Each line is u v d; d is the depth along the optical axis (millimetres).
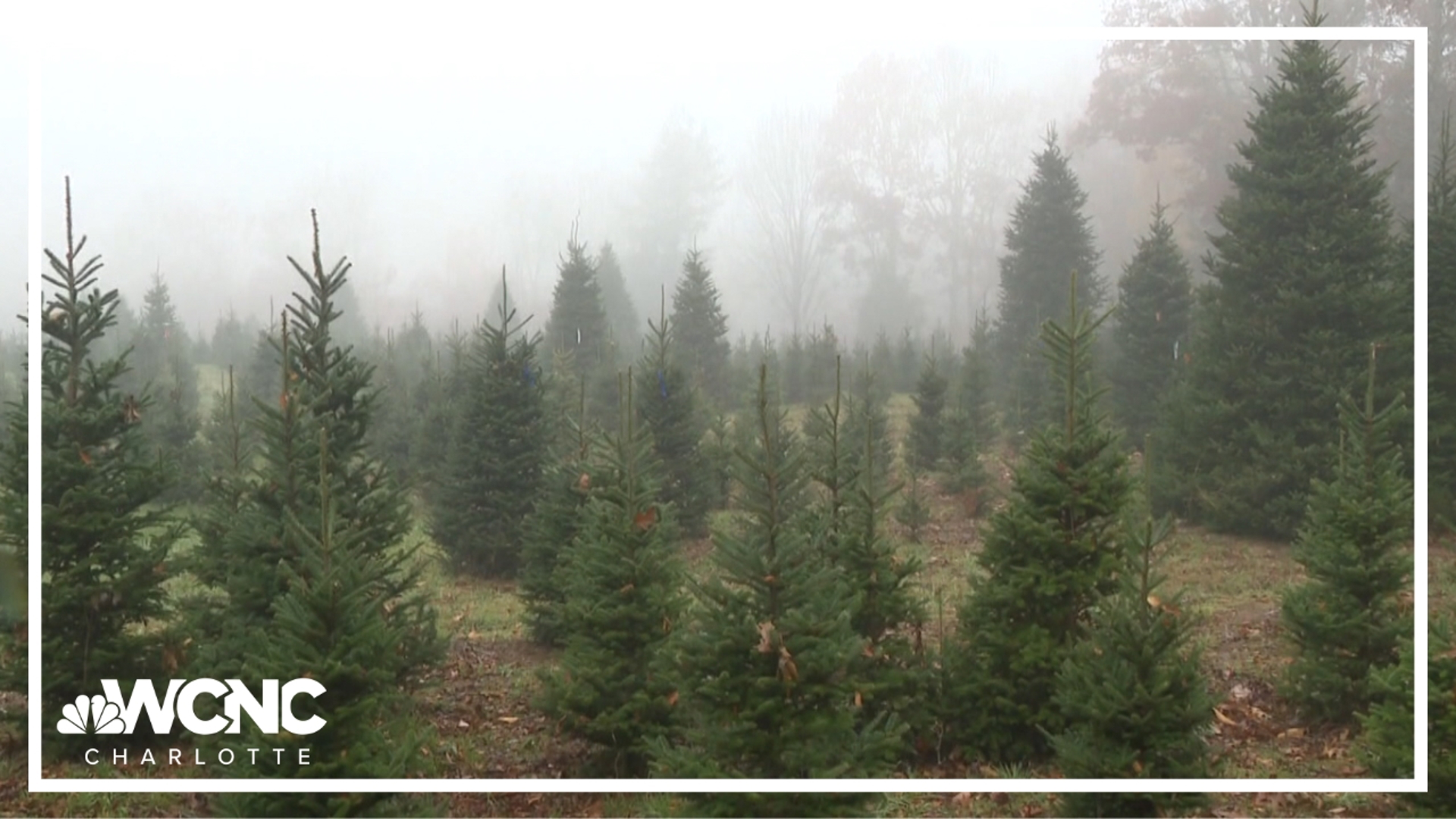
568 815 7082
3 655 8188
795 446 14227
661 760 5781
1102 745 6312
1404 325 14836
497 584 14164
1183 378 18266
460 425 14594
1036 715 7535
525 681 9914
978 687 7676
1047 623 7727
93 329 8195
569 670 7527
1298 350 15180
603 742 7402
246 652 6113
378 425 20438
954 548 15125
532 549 11141
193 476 17422
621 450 8422
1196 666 6309
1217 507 15438
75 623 7922
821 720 5574
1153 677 6258
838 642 5746
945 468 18609
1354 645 8289
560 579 10438
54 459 7750
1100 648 6613
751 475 7520
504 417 14297
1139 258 20438
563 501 11117
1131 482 7684
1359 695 8180
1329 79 15992
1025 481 7828
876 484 9352
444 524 14383
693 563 13227
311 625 5531
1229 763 7707
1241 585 12953
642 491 7863
